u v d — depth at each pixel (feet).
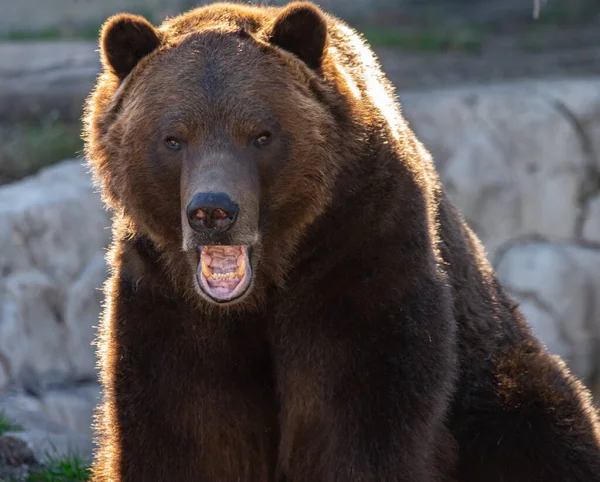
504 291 39.78
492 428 36.45
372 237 31.12
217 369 32.45
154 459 32.58
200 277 29.96
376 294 31.12
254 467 34.04
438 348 32.01
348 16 125.29
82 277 72.28
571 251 92.32
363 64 33.78
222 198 28.81
